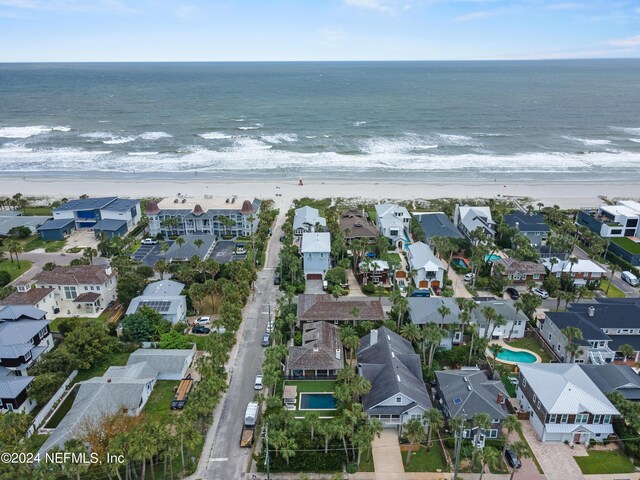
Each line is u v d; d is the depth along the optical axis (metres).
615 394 61.28
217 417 62.81
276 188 163.12
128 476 52.16
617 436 59.50
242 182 169.75
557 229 122.31
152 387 67.62
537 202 151.12
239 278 91.56
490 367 71.69
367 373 65.62
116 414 58.12
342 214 128.12
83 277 89.00
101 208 128.00
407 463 55.56
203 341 78.12
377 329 76.25
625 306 80.25
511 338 81.75
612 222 124.62
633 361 74.56
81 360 70.00
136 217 135.00
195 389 61.03
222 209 125.19
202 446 58.16
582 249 117.00
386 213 123.19
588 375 66.56
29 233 124.31
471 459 56.47
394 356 67.25
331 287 95.88
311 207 140.75
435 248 109.06
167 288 89.19
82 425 55.72
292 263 95.56
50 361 66.88
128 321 77.25
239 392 67.50
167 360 70.25
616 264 110.00
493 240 115.94
